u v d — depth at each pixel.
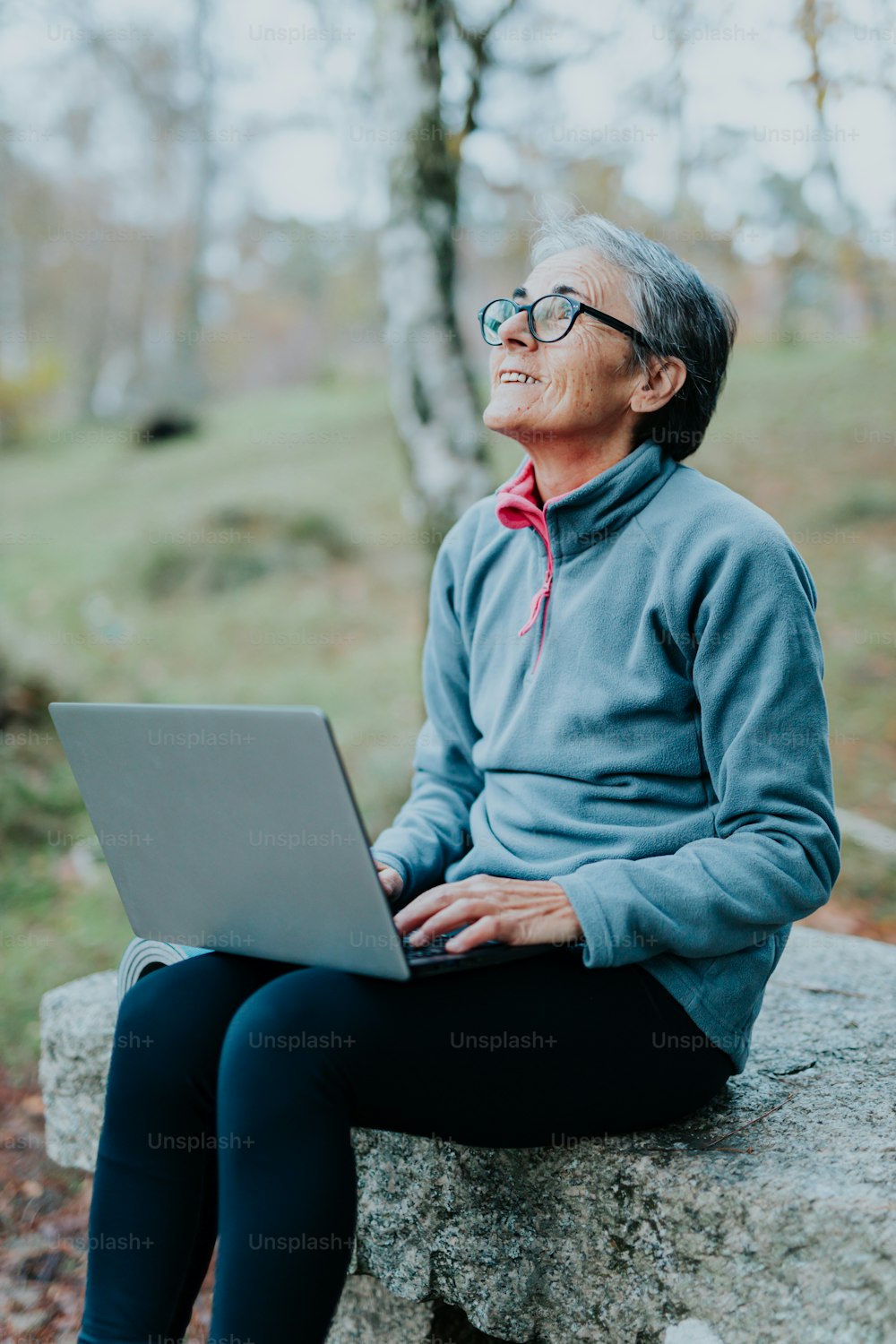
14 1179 2.51
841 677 5.24
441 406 3.80
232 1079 1.27
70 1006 2.17
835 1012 1.97
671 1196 1.36
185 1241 1.36
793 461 8.43
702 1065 1.45
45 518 9.73
